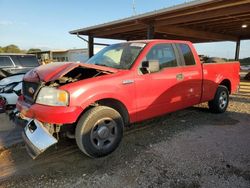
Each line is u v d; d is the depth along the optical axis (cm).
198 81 490
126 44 435
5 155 351
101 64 414
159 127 473
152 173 291
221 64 562
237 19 1032
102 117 329
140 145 381
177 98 444
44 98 312
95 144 326
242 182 269
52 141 297
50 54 3259
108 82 335
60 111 294
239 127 473
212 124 493
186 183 268
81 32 1378
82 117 317
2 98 566
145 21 1037
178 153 347
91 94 315
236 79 628
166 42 436
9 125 494
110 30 1318
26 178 285
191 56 481
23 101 364
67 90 300
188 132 442
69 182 275
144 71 382
